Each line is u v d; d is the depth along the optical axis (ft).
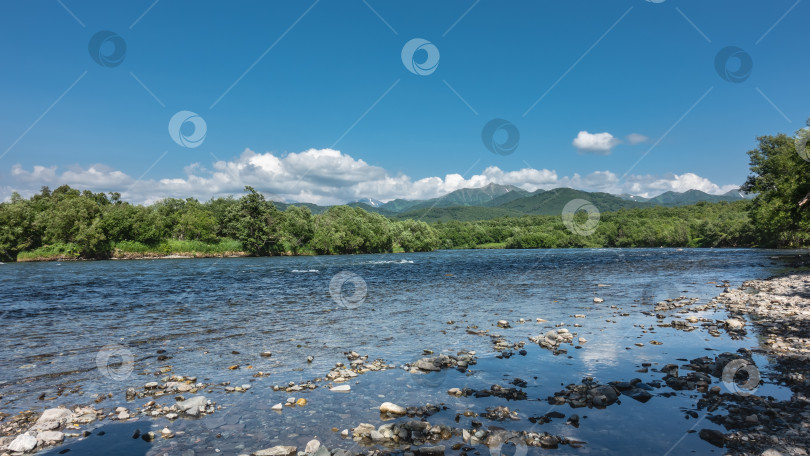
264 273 143.13
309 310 65.21
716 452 19.29
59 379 32.50
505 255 273.75
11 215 245.65
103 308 69.05
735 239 342.85
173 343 44.11
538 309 62.90
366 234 335.47
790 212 156.04
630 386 28.53
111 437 22.25
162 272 150.20
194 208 335.06
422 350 40.29
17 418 25.03
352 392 28.89
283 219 303.89
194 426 23.59
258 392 29.22
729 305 61.31
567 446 20.31
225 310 65.82
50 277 132.36
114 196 388.98
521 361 35.68
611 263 172.55
